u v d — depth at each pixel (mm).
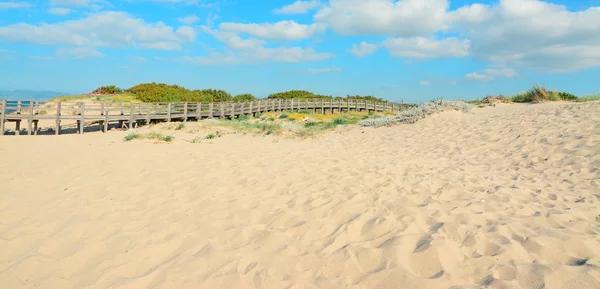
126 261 3475
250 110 25281
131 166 7707
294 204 5105
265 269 3205
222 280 3037
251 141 12891
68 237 4051
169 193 5828
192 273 3176
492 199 4973
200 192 5840
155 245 3807
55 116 16281
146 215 4773
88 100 26719
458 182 5941
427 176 6398
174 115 20125
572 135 8438
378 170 6988
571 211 4438
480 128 11344
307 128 16812
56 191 5891
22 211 4949
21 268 3330
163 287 2957
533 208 4605
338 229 4086
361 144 11594
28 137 14102
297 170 7164
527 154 7965
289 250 3627
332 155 9031
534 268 2934
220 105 23156
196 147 10695
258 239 3916
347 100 33406
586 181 5961
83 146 10922
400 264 3158
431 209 4531
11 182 6410
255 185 6199
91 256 3604
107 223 4473
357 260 3328
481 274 2961
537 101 16891
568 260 3117
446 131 11938
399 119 15422
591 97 15117
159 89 30875
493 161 7922
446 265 3109
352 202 4984
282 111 29156
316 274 3148
